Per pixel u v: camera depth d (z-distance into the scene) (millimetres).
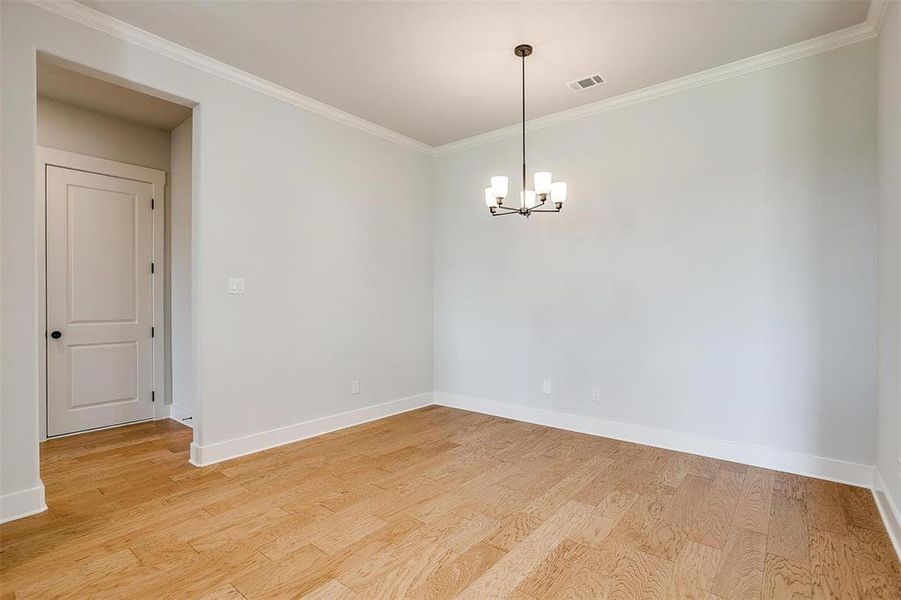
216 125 3289
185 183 4379
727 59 3188
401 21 2752
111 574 1970
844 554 2115
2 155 2371
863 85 2836
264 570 2004
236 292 3412
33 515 2482
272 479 2992
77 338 4023
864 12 2652
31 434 2480
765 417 3174
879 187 2715
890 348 2426
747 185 3230
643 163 3674
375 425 4258
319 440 3809
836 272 2930
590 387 3984
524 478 3014
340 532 2326
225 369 3355
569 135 4074
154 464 3258
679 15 2672
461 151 4852
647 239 3662
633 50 3062
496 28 2811
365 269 4371
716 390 3365
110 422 4219
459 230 4887
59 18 2566
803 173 3035
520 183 4402
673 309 3547
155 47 2957
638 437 3725
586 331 4000
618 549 2168
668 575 1970
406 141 4754
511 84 3561
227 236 3359
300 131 3822
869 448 2824
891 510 2312
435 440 3814
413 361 4883
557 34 2871
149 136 4480
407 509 2578
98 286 4152
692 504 2627
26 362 2459
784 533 2301
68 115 3977
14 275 2414
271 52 3123
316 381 3957
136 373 4391
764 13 2654
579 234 4031
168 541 2234
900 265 2207
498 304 4590
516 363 4461
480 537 2281
